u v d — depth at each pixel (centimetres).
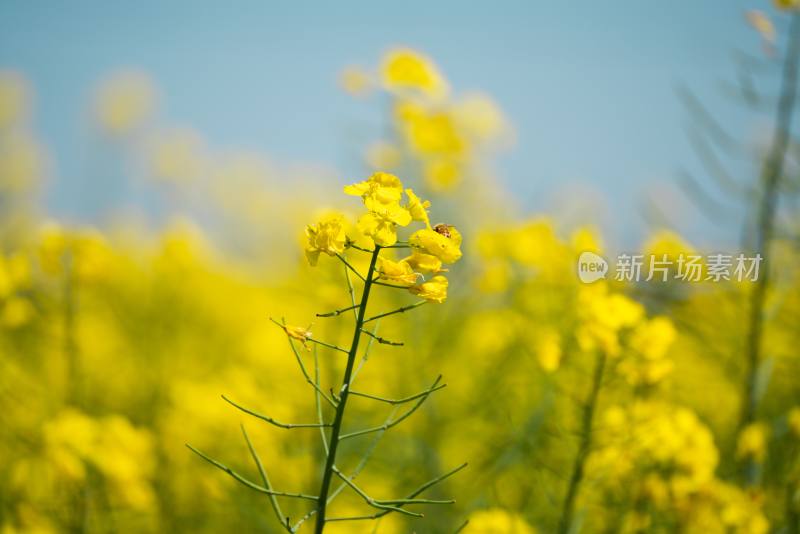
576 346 480
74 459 543
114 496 558
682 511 459
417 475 603
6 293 589
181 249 950
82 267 594
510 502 539
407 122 700
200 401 631
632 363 429
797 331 583
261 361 767
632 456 451
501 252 660
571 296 520
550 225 569
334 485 603
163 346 897
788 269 546
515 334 572
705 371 644
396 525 592
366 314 626
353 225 291
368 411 617
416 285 269
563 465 497
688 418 449
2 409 616
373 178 274
